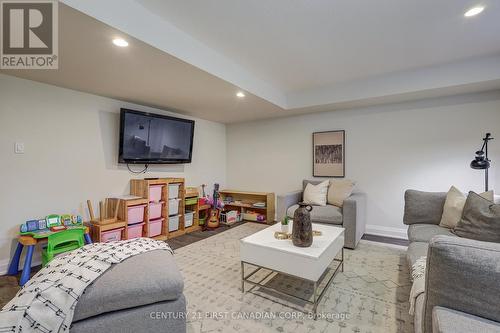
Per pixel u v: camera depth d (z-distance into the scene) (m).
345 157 3.92
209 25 2.04
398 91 3.07
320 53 2.55
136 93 3.06
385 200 3.63
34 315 1.02
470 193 2.10
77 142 2.93
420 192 2.68
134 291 1.18
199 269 2.46
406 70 3.00
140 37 1.78
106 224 2.81
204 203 4.22
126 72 2.39
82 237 2.49
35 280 1.22
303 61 2.74
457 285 0.91
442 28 2.09
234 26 2.06
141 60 2.12
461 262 0.90
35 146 2.60
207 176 4.78
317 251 1.77
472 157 3.08
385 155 3.62
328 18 1.95
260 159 4.78
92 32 1.68
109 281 1.20
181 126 3.93
